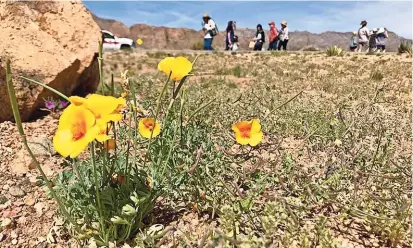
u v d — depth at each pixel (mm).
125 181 2014
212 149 2605
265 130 3605
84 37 5352
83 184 1885
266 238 1702
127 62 12570
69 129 1504
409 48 13859
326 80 7891
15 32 4398
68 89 4953
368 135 3506
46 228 2254
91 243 1934
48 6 5191
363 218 2109
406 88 7035
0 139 3430
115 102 1560
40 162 3031
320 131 3475
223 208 1880
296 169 2537
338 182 2363
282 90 6660
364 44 16156
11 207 2420
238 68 9914
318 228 1909
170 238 2053
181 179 2293
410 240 2045
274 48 17922
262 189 2236
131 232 2082
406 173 2521
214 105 4309
